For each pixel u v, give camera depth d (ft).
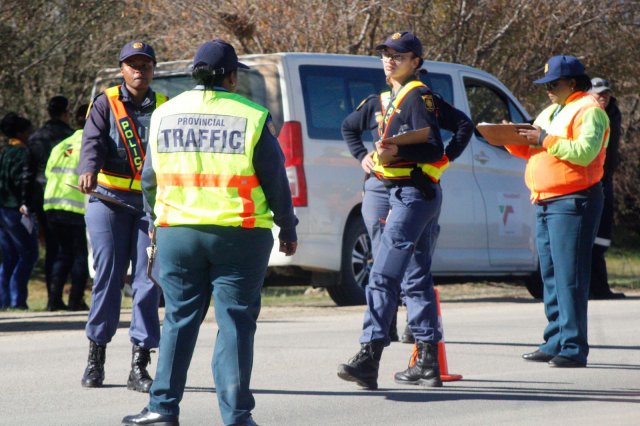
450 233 143.13
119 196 76.89
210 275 58.29
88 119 77.25
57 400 74.18
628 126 265.13
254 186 57.47
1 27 218.18
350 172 133.28
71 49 224.74
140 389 77.10
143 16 217.97
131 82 77.05
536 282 160.56
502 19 208.03
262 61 131.34
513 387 79.00
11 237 148.46
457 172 144.66
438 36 205.16
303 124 129.49
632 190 283.18
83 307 144.77
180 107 58.18
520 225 152.87
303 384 80.02
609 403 73.15
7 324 120.47
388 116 77.41
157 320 77.87
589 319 121.49
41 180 157.07
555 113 87.71
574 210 86.48
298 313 128.77
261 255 57.72
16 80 223.51
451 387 78.89
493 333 109.70
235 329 57.26
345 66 135.33
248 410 57.41
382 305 76.02
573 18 215.31
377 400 73.82
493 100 150.61
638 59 228.02
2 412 70.13
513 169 152.15
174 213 57.47
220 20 189.37
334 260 131.75
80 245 143.33
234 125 57.26
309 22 191.83
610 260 288.30
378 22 197.16
